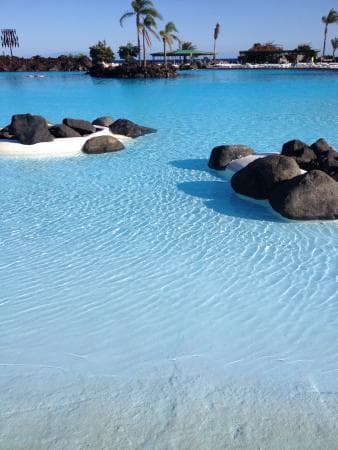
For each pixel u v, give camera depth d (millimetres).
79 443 3811
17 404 4230
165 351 4977
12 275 6684
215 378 4547
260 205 9453
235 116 21750
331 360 4781
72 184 11219
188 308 5785
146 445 3795
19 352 4984
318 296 5984
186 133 17578
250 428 3951
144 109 25250
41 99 31359
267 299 5945
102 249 7527
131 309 5781
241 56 75438
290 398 4266
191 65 68375
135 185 11047
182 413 4117
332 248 7375
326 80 44344
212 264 6930
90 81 49281
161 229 8336
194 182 11180
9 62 75688
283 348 4988
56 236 8094
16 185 11219
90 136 15375
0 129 16047
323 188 8445
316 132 17375
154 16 51531
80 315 5672
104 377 4578
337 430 3908
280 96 30312
